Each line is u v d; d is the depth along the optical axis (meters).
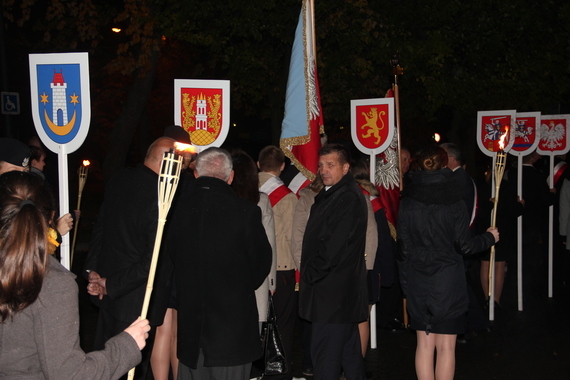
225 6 13.27
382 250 5.77
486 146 7.57
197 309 3.67
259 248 3.75
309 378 5.55
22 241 2.15
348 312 4.30
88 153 27.77
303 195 4.90
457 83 14.16
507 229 7.74
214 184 3.77
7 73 10.31
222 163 3.84
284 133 6.07
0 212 2.24
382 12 14.12
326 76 14.40
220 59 16.62
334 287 4.28
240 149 4.85
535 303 8.44
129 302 4.04
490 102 14.73
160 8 13.90
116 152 14.77
